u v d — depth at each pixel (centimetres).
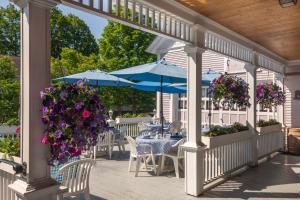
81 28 2497
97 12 284
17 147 288
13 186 237
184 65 1015
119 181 514
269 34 539
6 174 286
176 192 457
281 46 655
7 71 803
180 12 388
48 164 233
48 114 217
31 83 229
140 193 450
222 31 491
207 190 474
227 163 543
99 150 744
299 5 376
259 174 586
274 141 802
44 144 235
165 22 382
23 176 234
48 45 240
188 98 451
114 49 1680
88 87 233
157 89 851
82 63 1495
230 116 895
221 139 511
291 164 687
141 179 528
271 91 743
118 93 1531
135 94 1603
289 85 880
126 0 321
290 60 859
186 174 451
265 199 434
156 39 1038
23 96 234
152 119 1058
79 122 220
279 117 875
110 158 709
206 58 985
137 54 1692
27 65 229
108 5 296
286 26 482
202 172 453
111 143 728
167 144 553
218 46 511
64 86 222
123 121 1021
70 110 217
